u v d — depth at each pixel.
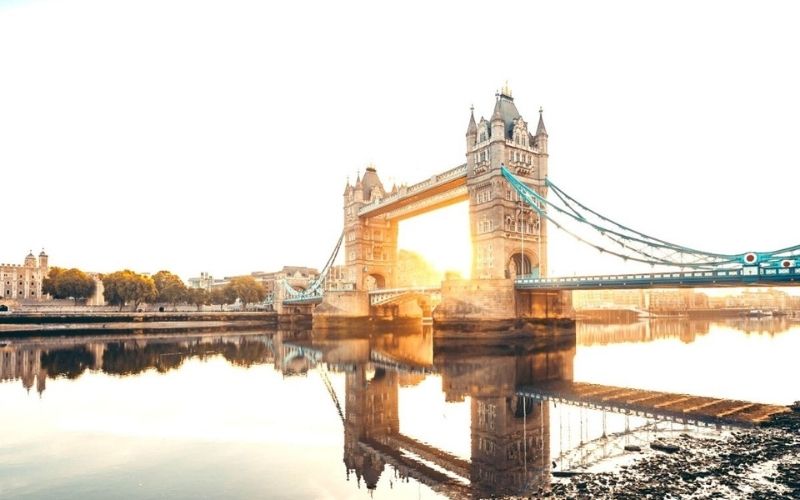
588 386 41.09
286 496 19.31
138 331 116.44
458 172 88.38
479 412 32.47
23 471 22.12
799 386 40.31
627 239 66.50
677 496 17.11
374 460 23.36
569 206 77.19
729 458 21.30
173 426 29.64
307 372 50.97
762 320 187.00
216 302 168.88
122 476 21.50
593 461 21.81
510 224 80.12
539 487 19.05
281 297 150.75
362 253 122.19
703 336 96.94
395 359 62.06
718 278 53.56
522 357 61.50
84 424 30.02
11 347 78.12
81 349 74.94
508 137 83.50
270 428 29.23
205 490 19.94
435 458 23.53
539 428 28.06
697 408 32.44
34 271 174.25
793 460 20.84
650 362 55.88
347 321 115.12
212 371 51.56
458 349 70.69
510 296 73.88
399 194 103.19
